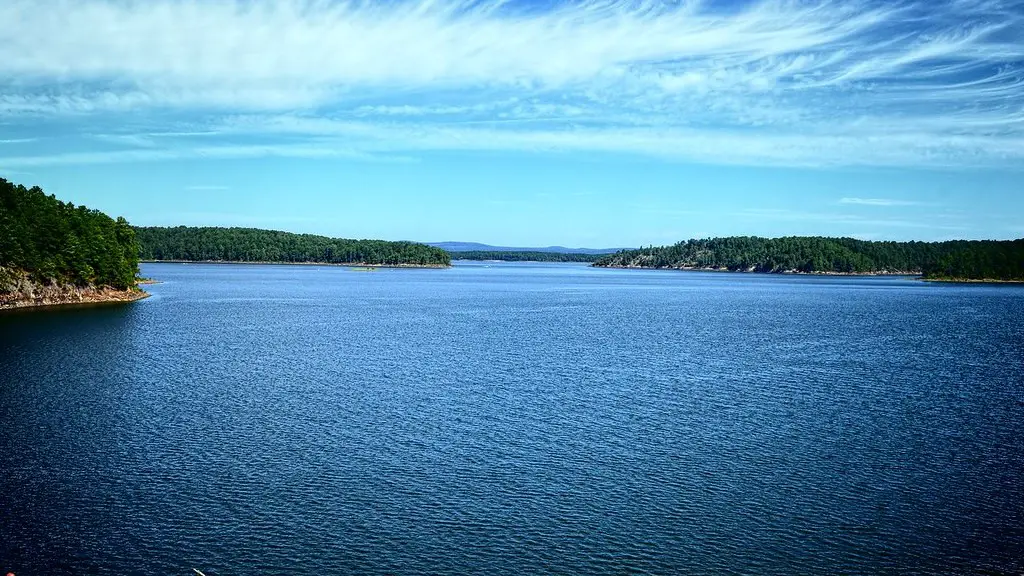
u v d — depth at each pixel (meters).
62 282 129.38
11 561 26.03
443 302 154.50
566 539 28.67
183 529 28.80
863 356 74.56
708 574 26.25
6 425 42.34
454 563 26.66
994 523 30.64
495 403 50.28
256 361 67.19
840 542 28.84
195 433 41.38
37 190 140.62
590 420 45.75
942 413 48.47
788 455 39.00
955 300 177.38
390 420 45.09
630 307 146.88
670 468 36.72
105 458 36.66
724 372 63.91
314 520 29.86
